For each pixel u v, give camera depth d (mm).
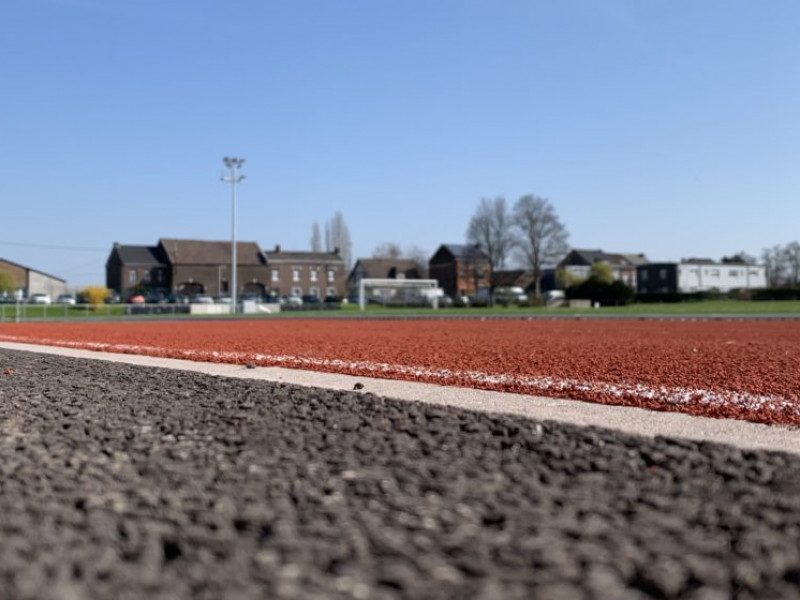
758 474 5395
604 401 9648
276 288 113625
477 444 6375
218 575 3578
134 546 3936
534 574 3607
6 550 3885
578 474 5418
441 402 9609
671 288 112250
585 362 15047
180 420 7562
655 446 6219
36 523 4348
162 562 3830
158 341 24156
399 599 3336
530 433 6699
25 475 5383
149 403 8852
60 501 4777
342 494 4871
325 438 6621
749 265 117625
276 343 22422
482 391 10820
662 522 4344
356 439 6570
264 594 3371
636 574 3639
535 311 63719
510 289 99750
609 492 4949
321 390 10000
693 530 4246
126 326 40344
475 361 15445
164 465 5664
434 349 19281
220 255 110438
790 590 3523
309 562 3746
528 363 14898
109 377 12031
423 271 127125
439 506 4617
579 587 3473
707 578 3609
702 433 7445
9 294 97312
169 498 4766
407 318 51344
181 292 106938
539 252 91125
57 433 6988
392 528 4227
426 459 5840
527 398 10039
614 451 6039
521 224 91125
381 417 7648
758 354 16922
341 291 118312
